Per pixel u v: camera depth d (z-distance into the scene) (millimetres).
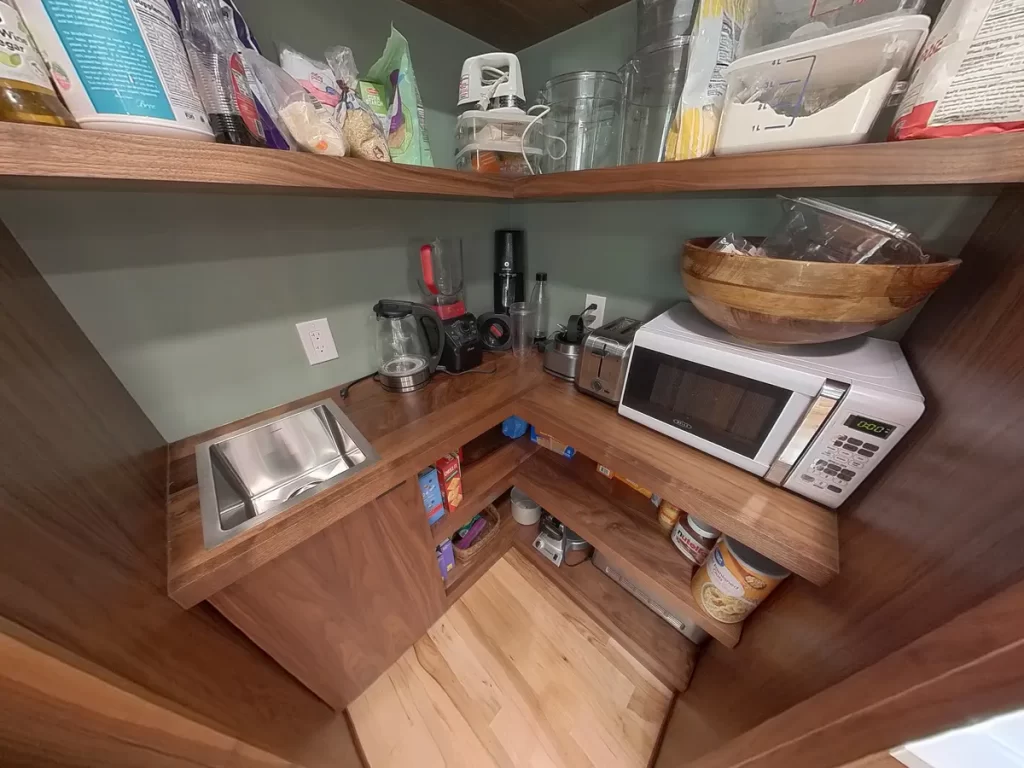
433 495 980
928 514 363
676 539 934
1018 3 307
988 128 345
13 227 533
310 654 782
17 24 318
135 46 369
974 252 502
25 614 225
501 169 878
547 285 1278
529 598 1271
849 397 518
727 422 683
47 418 373
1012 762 227
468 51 1000
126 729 270
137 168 383
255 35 661
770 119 477
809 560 537
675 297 994
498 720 989
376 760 921
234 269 770
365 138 619
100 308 637
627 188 636
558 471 1187
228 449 827
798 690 449
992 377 344
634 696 1032
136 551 448
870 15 482
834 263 466
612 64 900
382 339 1049
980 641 231
